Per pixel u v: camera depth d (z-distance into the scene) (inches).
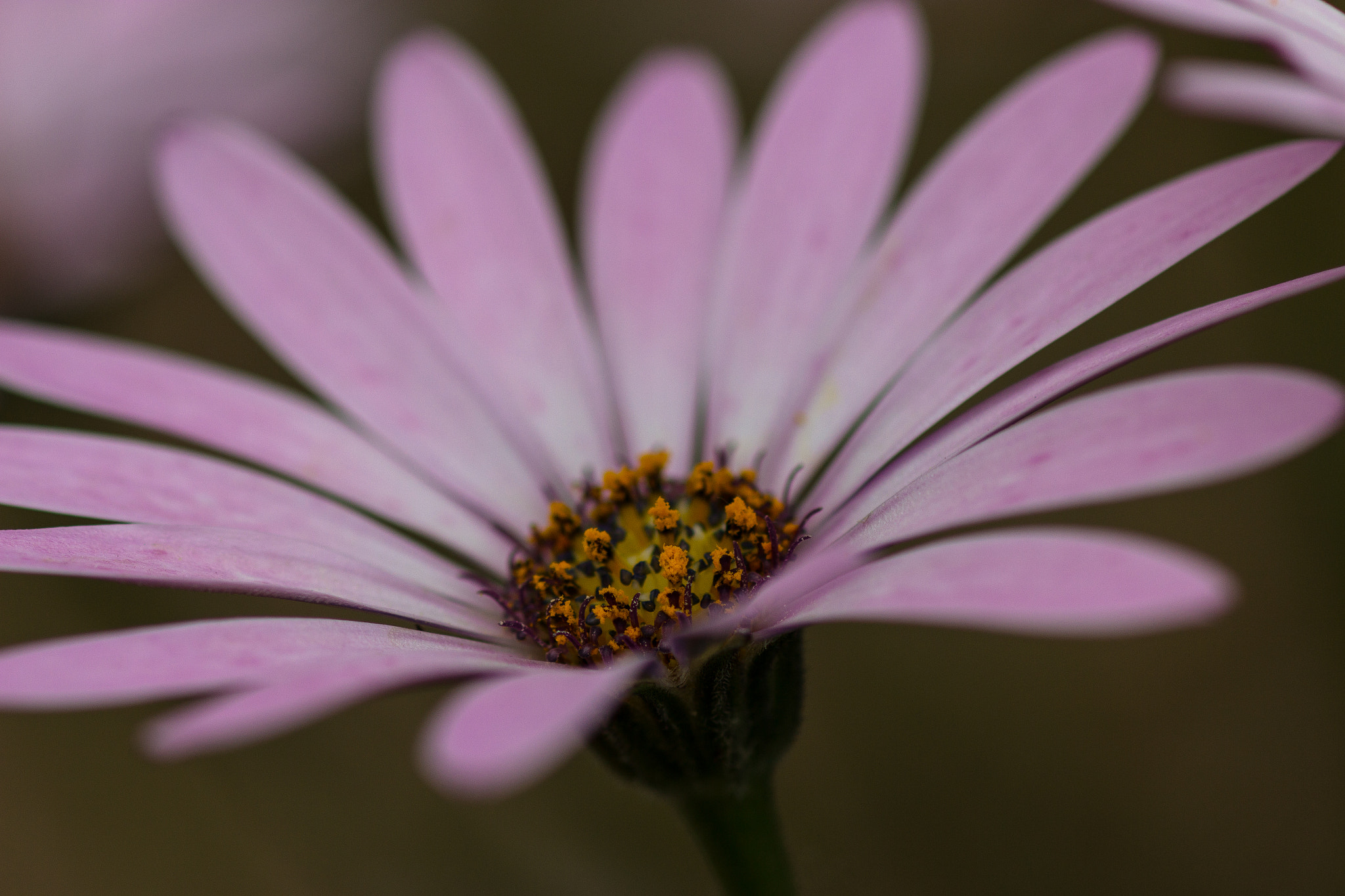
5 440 5.4
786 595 5.0
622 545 5.7
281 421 5.9
